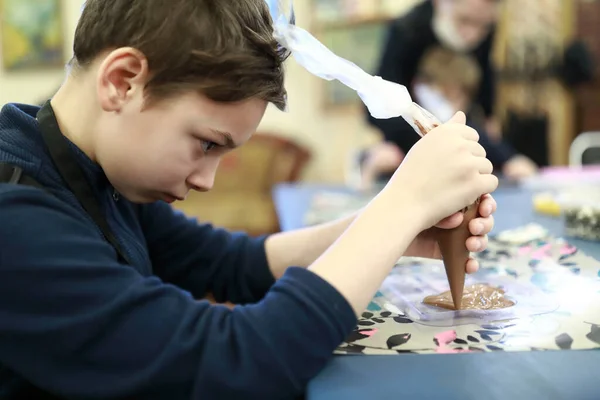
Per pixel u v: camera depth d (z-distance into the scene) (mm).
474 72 1862
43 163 577
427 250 657
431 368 507
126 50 521
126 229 684
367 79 614
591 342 543
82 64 579
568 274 730
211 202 2566
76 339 486
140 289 509
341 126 2846
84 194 594
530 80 2619
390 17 2662
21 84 2818
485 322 596
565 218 956
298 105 2854
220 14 528
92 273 501
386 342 559
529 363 509
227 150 578
